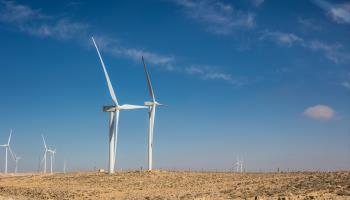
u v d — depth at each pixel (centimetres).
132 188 6950
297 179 5941
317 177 5794
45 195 6344
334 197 4025
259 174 7750
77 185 7838
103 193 6406
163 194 5888
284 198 4106
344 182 5006
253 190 5416
